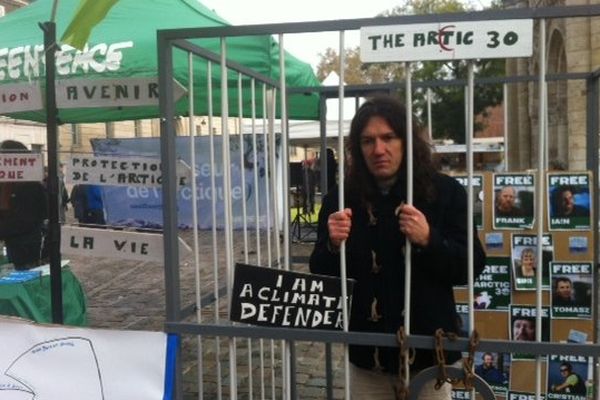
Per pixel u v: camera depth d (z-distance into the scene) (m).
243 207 2.79
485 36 1.60
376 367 2.00
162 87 1.93
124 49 3.26
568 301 3.18
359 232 1.96
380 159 1.87
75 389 2.11
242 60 3.42
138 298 6.96
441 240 1.79
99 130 15.24
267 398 3.85
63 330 2.13
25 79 3.38
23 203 5.42
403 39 1.65
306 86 4.02
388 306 1.93
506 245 3.23
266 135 3.14
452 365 1.96
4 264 5.55
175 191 1.99
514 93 17.80
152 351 2.04
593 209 3.17
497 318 3.23
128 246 2.48
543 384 3.17
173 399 2.03
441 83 3.66
